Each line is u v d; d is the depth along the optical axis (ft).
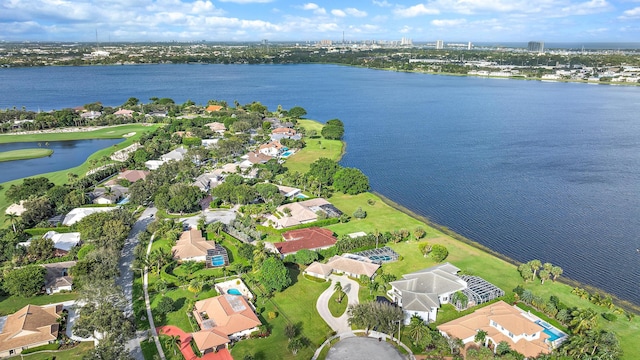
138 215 588.50
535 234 533.14
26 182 626.23
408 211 610.65
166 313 372.17
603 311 371.56
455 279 402.72
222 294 391.45
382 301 377.09
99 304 335.88
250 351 325.62
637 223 559.38
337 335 344.49
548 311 363.76
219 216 586.45
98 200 619.67
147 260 439.63
